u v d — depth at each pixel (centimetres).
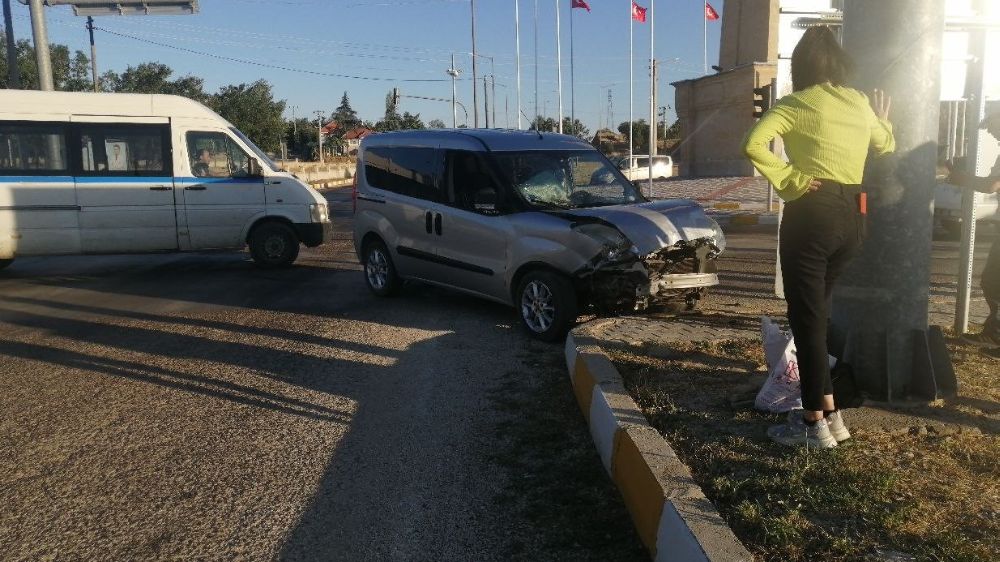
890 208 428
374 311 888
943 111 759
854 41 435
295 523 378
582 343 598
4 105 1152
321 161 6881
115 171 1194
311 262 1376
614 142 6719
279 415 531
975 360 527
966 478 345
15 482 432
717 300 857
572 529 358
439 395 564
